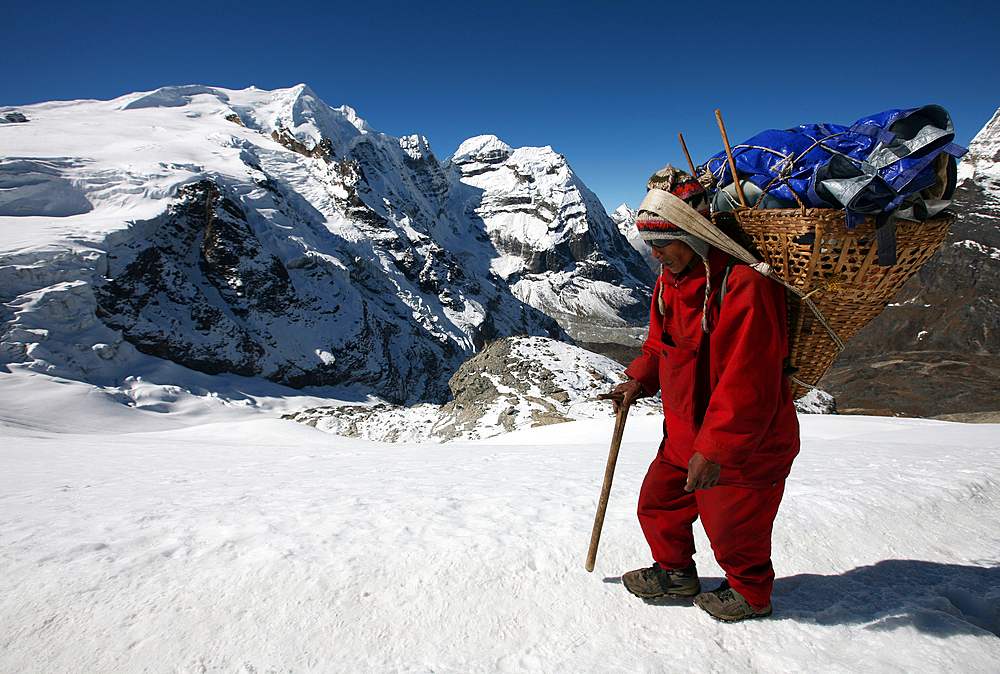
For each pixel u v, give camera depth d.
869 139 1.59
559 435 11.95
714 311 1.72
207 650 1.81
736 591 1.95
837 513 2.88
